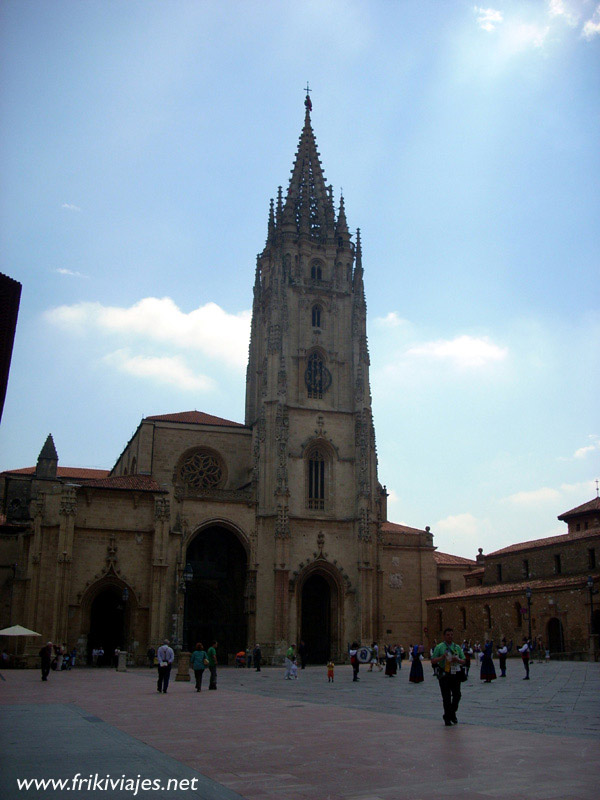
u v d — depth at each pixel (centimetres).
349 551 9962
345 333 10900
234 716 2770
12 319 2427
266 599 9331
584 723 2423
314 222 11600
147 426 10169
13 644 8481
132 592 8462
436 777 1488
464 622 10900
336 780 1475
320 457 10300
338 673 7100
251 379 11306
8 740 2038
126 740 2050
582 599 8656
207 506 9388
